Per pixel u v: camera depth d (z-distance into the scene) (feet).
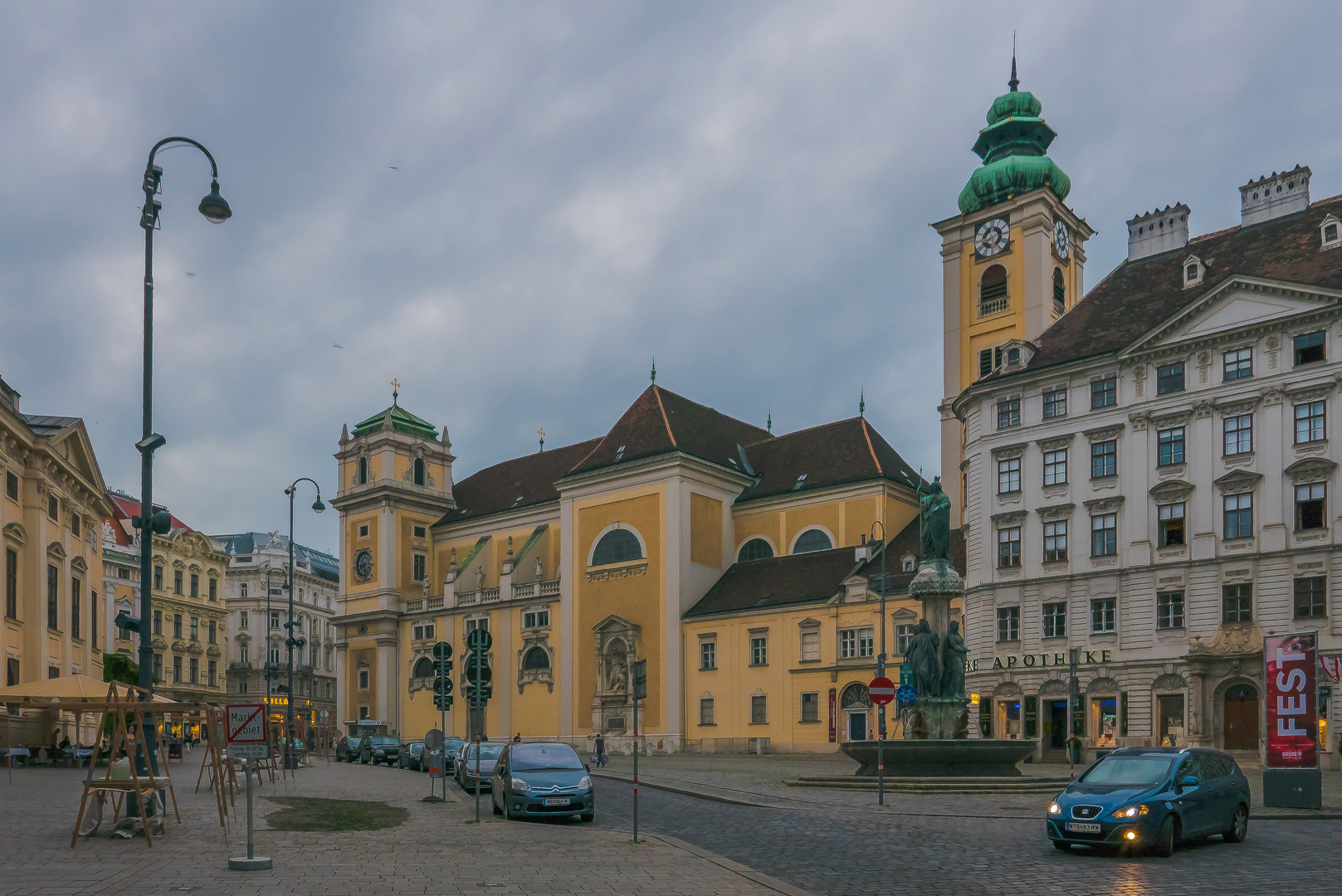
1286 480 173.58
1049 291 241.76
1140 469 189.26
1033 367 205.16
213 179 86.38
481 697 128.16
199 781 110.22
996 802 106.83
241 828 76.79
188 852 63.87
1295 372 174.70
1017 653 199.93
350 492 346.13
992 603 204.54
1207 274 197.67
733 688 252.42
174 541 379.55
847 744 130.93
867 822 88.48
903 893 53.88
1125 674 185.37
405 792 117.60
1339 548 166.81
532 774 90.02
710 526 278.26
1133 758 72.23
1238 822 73.61
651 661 268.41
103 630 237.45
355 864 59.41
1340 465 168.55
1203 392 183.93
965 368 248.32
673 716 260.42
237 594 433.07
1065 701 192.03
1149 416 189.06
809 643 241.76
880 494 261.85
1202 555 180.34
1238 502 178.19
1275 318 177.06
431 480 351.05
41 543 190.90
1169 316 188.55
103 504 232.12
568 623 287.48
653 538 273.13
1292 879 57.57
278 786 125.18
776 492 278.46
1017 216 243.81
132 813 72.33
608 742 271.28
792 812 97.30
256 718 58.34
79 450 214.28
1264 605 173.06
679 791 122.83
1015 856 66.95
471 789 121.08
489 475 360.48
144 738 73.46
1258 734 170.50
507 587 305.73
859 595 234.17
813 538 271.28
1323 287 172.55
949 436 248.11
